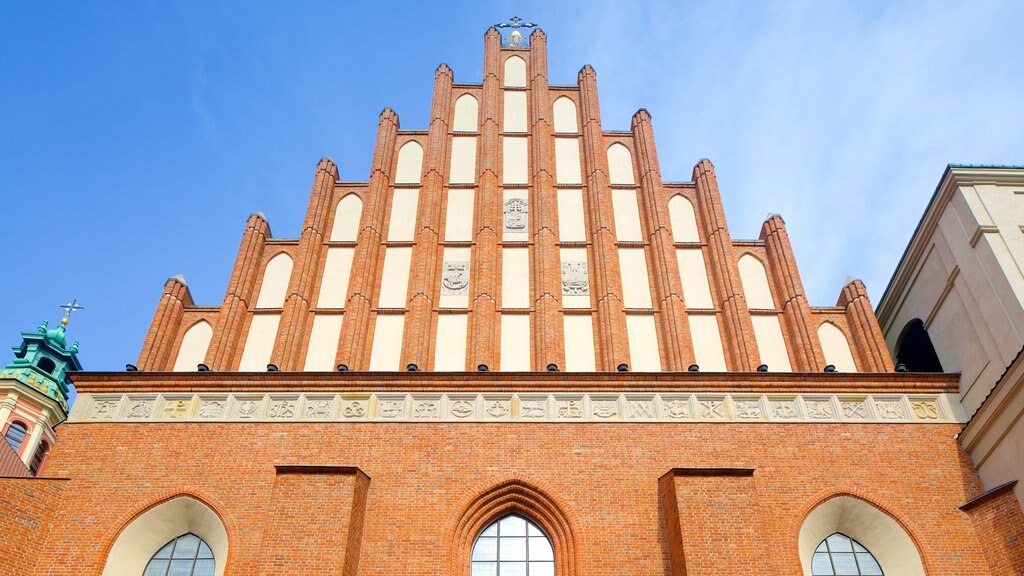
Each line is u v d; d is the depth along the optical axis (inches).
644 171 1105.4
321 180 1095.6
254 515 788.0
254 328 955.3
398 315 961.5
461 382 874.1
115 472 815.7
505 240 1037.2
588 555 764.6
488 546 792.3
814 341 938.7
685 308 976.3
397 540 772.0
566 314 960.9
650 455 833.5
